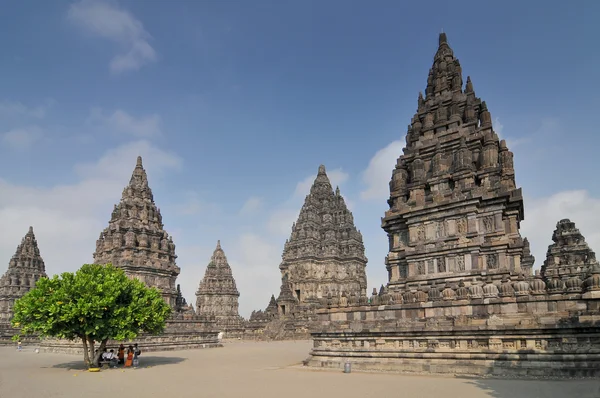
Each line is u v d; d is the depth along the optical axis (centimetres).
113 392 2659
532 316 2998
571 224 5559
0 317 11156
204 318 7712
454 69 5312
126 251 8119
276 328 10806
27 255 11988
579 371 2689
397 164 5134
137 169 9075
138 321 4241
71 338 4150
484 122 4812
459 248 4256
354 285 12938
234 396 2438
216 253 16250
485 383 2623
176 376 3450
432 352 3216
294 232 13488
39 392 2684
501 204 4250
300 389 2627
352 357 3622
